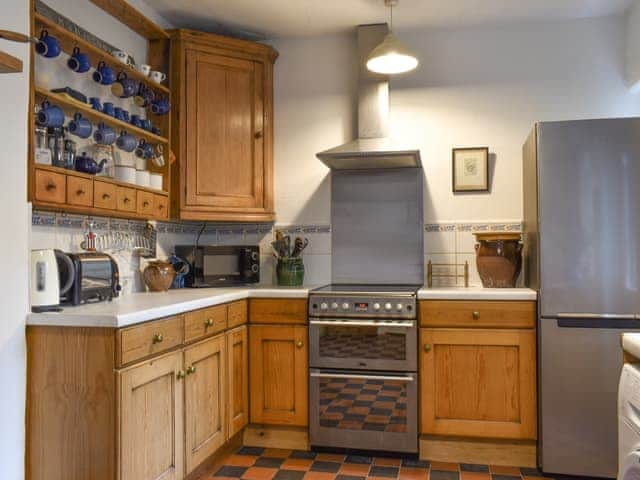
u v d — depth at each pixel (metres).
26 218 2.06
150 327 2.18
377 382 3.00
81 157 2.41
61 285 2.26
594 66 3.43
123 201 2.61
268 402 3.15
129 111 3.06
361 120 3.54
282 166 3.81
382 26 3.52
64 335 2.03
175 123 3.27
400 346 2.97
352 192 3.72
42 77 2.39
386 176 3.67
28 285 2.07
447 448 2.97
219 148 3.41
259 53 3.59
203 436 2.62
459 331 2.91
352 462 2.95
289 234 3.79
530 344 2.84
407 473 2.80
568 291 2.72
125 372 2.01
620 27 3.41
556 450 2.74
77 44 2.42
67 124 2.50
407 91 3.64
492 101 3.54
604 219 2.68
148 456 2.16
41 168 2.10
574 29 3.46
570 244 2.72
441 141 3.60
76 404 2.01
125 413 2.01
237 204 3.48
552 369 2.74
